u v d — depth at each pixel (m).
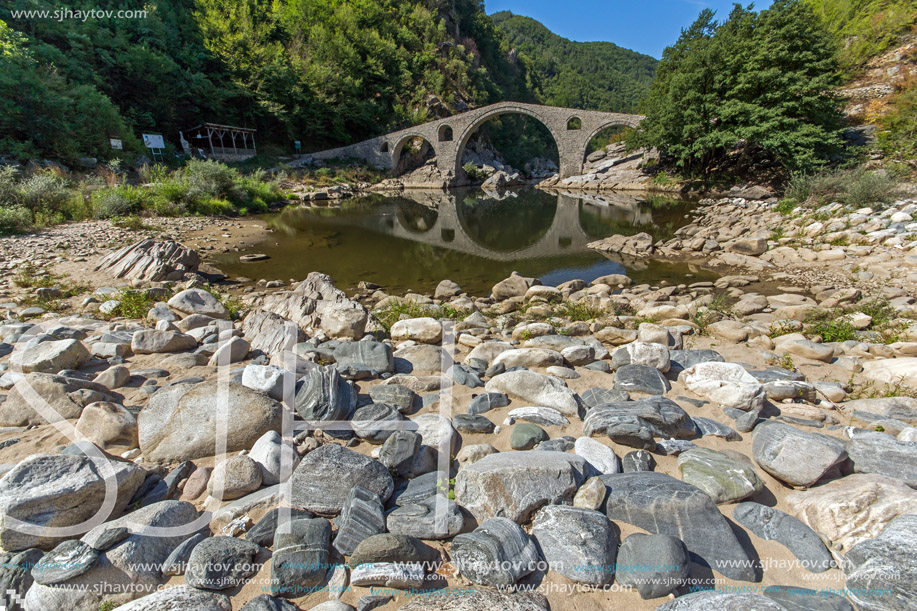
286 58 40.59
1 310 5.57
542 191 32.81
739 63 21.67
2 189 12.38
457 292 8.27
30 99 18.03
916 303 6.58
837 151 19.31
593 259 11.76
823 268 9.22
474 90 58.41
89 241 10.70
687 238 13.77
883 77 23.73
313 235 14.78
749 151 23.48
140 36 31.17
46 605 1.72
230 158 32.50
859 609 1.70
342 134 43.66
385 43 52.03
